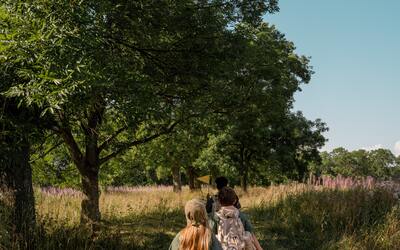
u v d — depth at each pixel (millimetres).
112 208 15250
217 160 28203
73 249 8930
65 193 19750
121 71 8914
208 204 9195
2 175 8977
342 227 12375
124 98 8781
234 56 12195
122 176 21797
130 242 10469
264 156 27781
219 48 11812
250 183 37406
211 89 13047
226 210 6527
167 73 12234
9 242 7668
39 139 9258
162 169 37188
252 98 14477
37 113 8805
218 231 6473
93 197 13055
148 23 10758
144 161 21375
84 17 7781
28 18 7441
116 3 9797
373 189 14852
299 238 12320
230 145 28156
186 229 4570
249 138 26172
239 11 12492
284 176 32188
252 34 13914
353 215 12750
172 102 13383
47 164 15805
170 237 12180
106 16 9609
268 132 25484
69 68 7148
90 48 7840
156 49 11656
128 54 11531
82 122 11758
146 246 10812
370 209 13227
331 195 14992
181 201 20375
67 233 9398
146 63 11898
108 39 10195
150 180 58750
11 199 8633
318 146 28875
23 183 9203
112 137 13297
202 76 12164
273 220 14336
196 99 13422
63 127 9859
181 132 16172
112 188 33625
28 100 6898
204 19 11492
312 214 13773
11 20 7316
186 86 12992
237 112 14742
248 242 6438
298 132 27391
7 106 8203
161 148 20391
